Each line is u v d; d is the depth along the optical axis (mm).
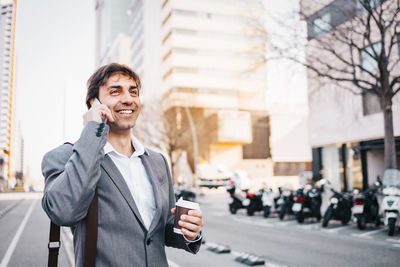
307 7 10609
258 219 12391
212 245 7109
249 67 12008
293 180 44688
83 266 1289
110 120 1435
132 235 1384
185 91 46062
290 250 6965
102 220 1354
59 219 1236
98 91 1605
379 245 7289
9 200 27219
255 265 5668
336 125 19734
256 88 48281
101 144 1346
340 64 14508
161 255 1482
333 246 7293
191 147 43375
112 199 1384
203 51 47312
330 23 10516
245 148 46219
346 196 9914
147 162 1615
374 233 8711
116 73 1605
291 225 10641
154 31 55156
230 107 47000
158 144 37688
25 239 8812
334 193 10023
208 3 48188
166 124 37531
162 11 51344
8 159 71875
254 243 7766
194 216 1489
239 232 9383
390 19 9688
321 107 20844
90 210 1330
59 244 1533
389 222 8172
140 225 1420
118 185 1417
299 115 48906
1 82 31250
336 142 19844
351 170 19312
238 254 6578
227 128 42969
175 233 1659
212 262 5934
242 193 14680
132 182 1534
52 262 1512
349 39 10258
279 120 48156
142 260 1382
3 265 6152
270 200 12656
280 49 10727
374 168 18484
